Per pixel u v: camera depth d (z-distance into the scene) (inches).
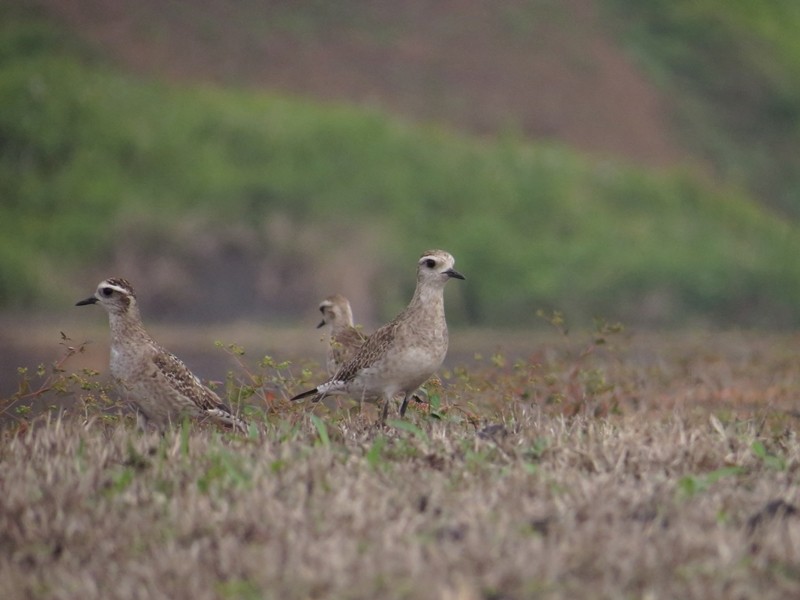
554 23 3599.9
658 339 1766.7
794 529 530.0
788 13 4224.9
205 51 3132.4
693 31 3831.2
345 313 1042.1
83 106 2659.9
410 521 543.8
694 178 2962.6
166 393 781.3
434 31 3437.5
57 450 665.6
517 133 3127.5
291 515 549.0
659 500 569.9
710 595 474.9
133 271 2315.5
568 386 892.6
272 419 777.6
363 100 3117.6
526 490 585.0
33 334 1958.7
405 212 2534.5
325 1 3440.0
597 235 2578.7
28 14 3029.0
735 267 2541.8
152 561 517.3
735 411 910.4
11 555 545.0
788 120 3671.3
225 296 2299.5
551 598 470.6
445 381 1034.1
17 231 2368.4
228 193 2477.9
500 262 2433.6
